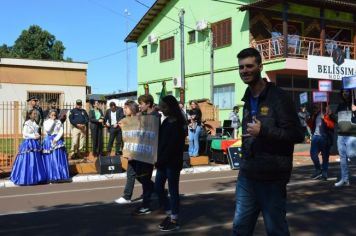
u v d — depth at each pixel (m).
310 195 9.67
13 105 15.19
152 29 32.94
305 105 21.97
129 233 6.85
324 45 24.77
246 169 4.05
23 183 12.41
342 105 10.77
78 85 30.33
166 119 7.02
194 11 28.92
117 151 15.95
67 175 13.03
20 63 28.69
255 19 24.81
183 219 7.64
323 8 25.02
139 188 11.41
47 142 12.94
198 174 14.31
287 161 3.95
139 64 34.53
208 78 27.77
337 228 6.91
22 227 7.38
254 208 4.10
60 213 8.47
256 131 3.82
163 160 6.91
